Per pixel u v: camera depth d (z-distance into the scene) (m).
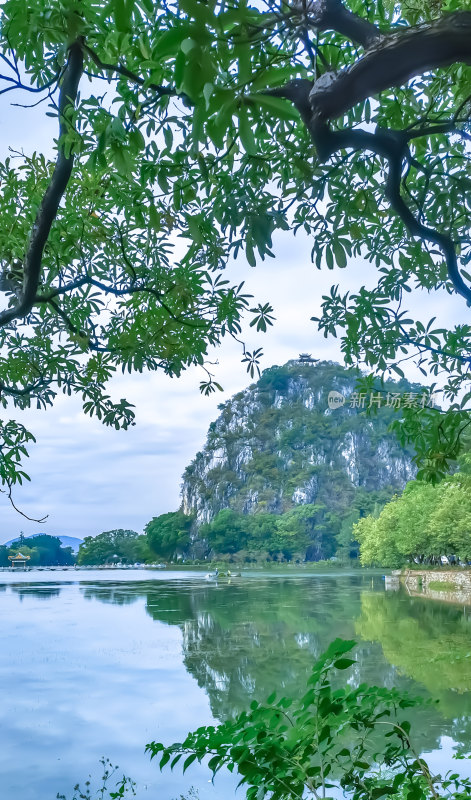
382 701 2.42
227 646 38.00
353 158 3.55
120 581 135.12
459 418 3.75
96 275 4.77
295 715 2.33
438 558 93.88
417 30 1.67
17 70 2.77
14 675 29.42
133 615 57.50
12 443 5.50
